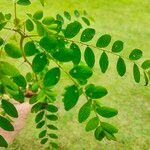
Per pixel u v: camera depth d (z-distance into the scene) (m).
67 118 1.31
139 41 2.09
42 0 0.57
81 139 1.22
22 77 0.40
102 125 0.42
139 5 2.71
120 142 1.23
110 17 2.42
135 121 1.36
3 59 1.61
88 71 0.37
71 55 0.36
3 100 0.40
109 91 1.54
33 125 1.24
